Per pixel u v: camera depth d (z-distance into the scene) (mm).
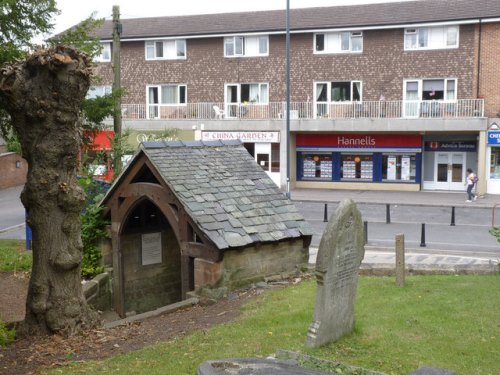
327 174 36406
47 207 8586
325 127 33844
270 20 36906
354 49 34906
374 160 35406
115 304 12477
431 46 33375
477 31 32312
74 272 8805
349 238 7277
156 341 7887
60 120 8438
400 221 23531
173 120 36312
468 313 8273
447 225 22422
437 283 10242
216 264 9852
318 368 5734
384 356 6656
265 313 8703
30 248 18281
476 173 33938
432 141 34594
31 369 6977
